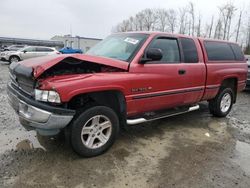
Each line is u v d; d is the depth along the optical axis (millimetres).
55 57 3312
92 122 3588
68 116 3244
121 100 3812
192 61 4859
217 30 37406
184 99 4797
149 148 4055
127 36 4527
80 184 3006
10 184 2939
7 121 4996
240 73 6043
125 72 3801
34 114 3209
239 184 3162
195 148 4145
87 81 3334
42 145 3957
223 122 5656
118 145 4105
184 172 3375
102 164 3475
